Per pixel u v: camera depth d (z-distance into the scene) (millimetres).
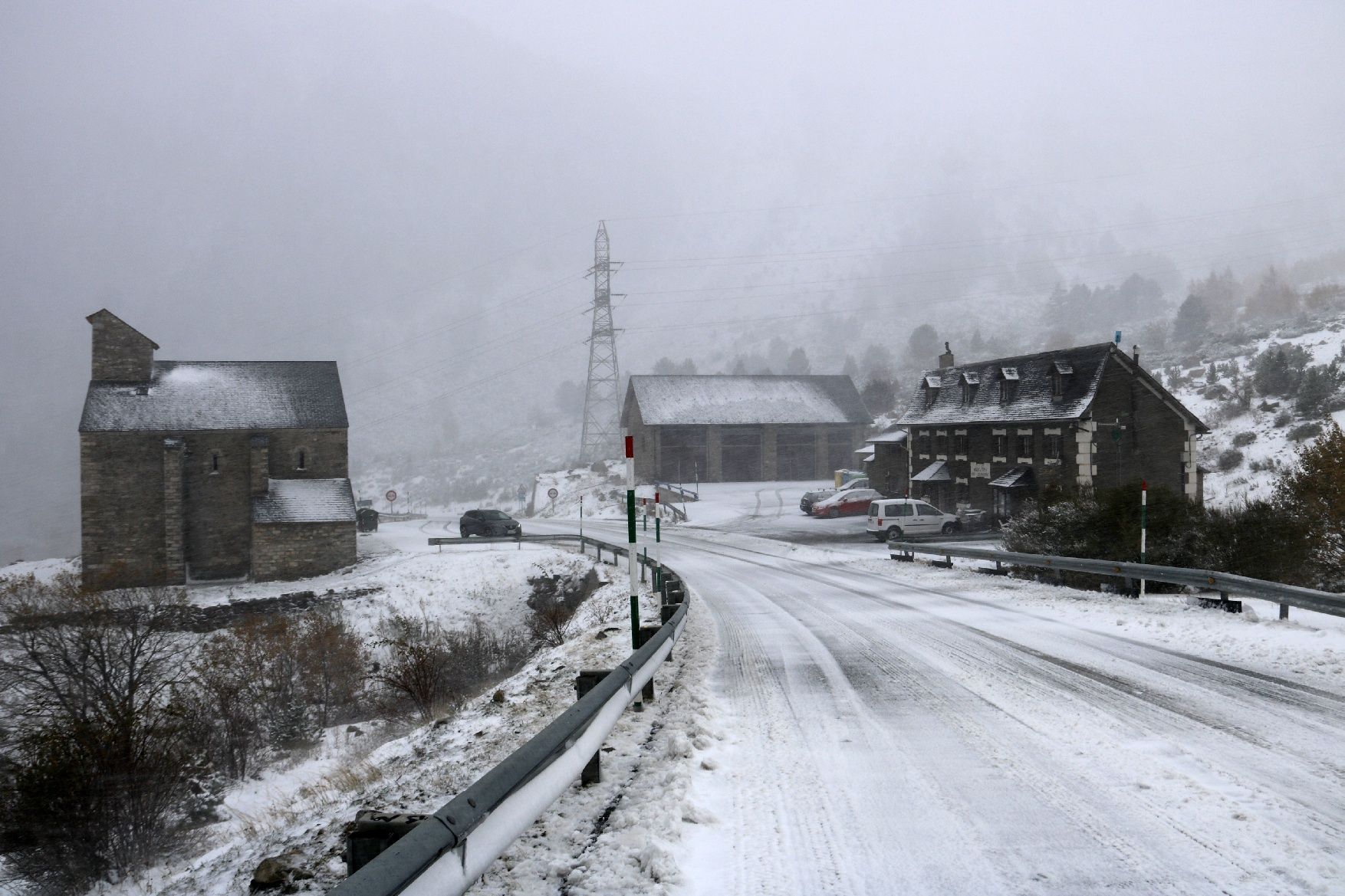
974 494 46531
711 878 4859
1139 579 17750
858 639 14172
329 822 7699
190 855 12547
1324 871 4785
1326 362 62469
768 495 67750
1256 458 46094
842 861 5109
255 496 47719
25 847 12641
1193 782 6434
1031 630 14453
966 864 5035
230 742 20266
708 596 22141
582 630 21125
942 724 8430
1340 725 8039
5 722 22219
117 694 22812
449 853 3670
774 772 6953
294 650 28531
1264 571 19609
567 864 5012
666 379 79375
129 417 47719
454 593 38844
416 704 20500
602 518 66812
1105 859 5059
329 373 53500
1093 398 39438
